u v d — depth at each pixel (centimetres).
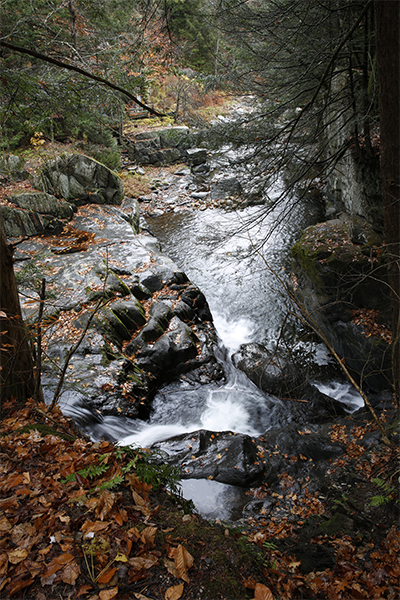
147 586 245
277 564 354
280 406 843
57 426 450
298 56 759
